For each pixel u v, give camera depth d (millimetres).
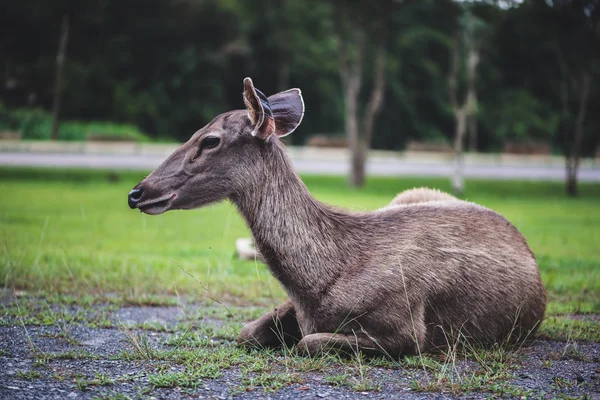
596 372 4938
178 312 6770
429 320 5246
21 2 41281
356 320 5008
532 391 4426
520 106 51688
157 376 4539
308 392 4344
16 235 11578
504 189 28609
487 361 5148
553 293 8031
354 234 5219
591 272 9305
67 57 44406
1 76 42844
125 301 7117
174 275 8523
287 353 5188
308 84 50531
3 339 5504
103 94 45688
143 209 5078
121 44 45812
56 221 14031
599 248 11898
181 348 5383
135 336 5715
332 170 35188
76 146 37062
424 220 5398
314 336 4996
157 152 36656
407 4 27844
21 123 41562
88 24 44188
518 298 5457
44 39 43781
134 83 47188
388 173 34969
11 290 7406
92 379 4504
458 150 26719
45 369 4715
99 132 42625
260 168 5156
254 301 7340
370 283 5012
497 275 5387
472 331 5352
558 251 11508
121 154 35281
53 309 6648
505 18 25297
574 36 24312
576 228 15000
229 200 5336
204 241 12406
